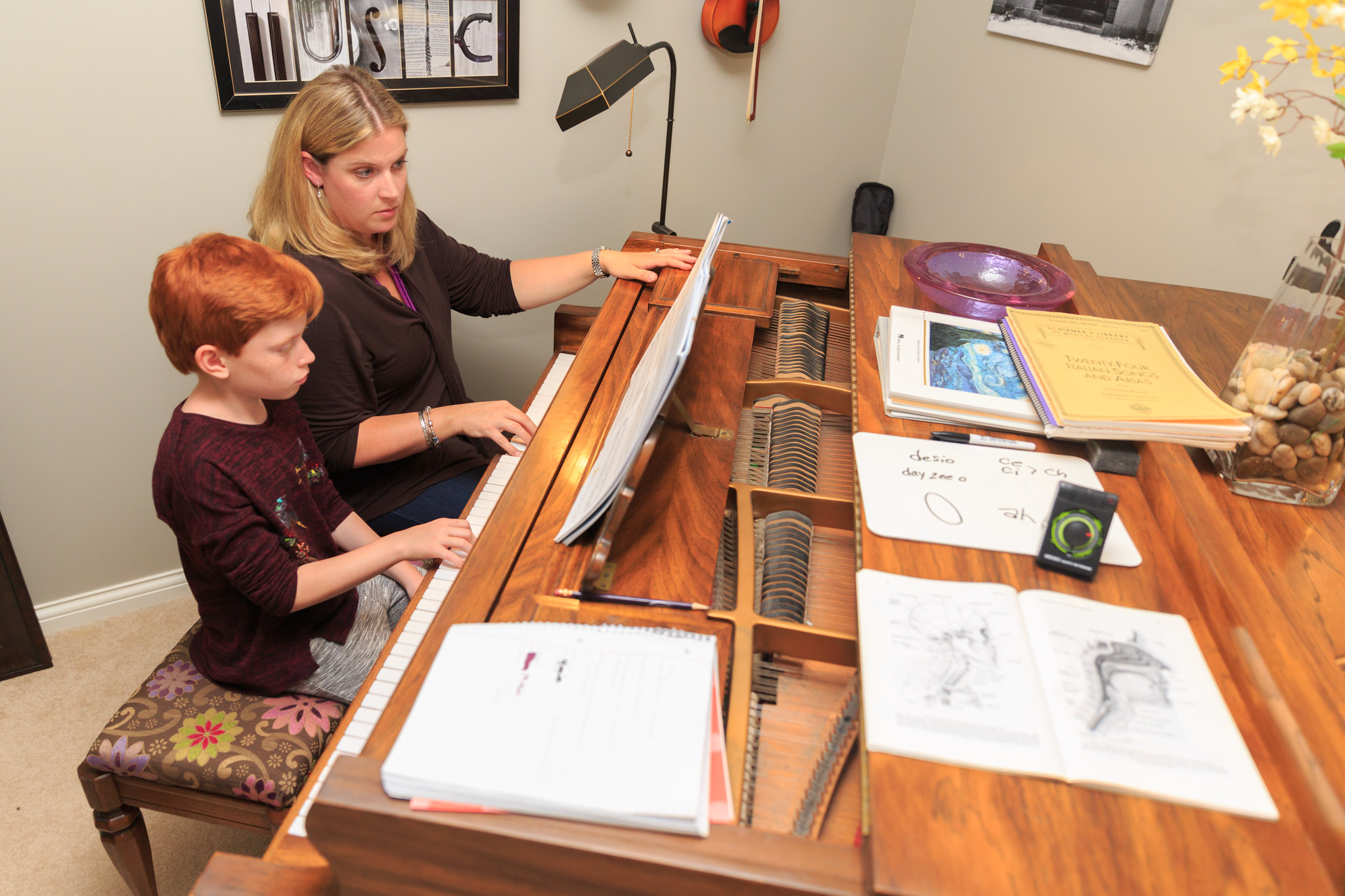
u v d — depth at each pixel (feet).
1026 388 3.97
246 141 6.23
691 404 4.45
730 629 3.14
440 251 6.17
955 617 2.82
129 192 5.89
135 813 4.31
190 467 3.82
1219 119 7.22
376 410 5.48
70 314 5.98
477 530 4.40
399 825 2.29
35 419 6.15
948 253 5.15
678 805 2.26
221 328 3.59
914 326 4.41
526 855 2.27
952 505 3.36
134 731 4.15
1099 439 3.65
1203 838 2.24
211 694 4.37
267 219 5.16
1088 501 3.00
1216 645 2.79
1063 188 8.51
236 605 4.25
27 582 6.68
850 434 4.83
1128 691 2.60
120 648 6.89
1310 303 3.45
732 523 4.12
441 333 5.93
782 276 6.25
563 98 6.35
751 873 2.18
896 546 3.13
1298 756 2.35
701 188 9.24
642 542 3.55
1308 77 6.66
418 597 3.87
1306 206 6.84
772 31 8.25
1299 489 3.72
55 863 5.38
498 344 8.73
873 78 9.59
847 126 9.76
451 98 7.09
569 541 3.45
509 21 7.07
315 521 4.47
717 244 4.17
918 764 2.39
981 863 2.15
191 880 5.37
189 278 3.54
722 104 8.86
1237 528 3.59
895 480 3.48
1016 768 2.38
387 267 5.58
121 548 7.00
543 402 5.66
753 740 3.03
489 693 2.54
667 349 3.56
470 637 2.72
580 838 2.24
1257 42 6.86
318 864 2.74
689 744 2.41
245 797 4.08
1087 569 3.00
